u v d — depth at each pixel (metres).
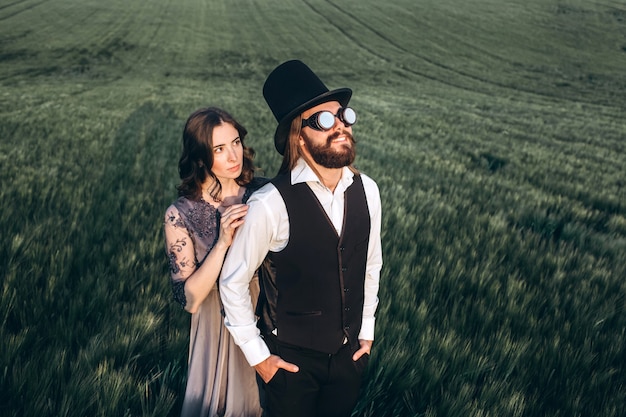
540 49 44.12
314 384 1.89
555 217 6.10
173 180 6.59
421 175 8.28
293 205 1.70
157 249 3.85
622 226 6.19
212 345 2.07
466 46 45.03
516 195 7.13
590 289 3.74
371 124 16.61
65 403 2.04
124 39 44.75
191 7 58.78
